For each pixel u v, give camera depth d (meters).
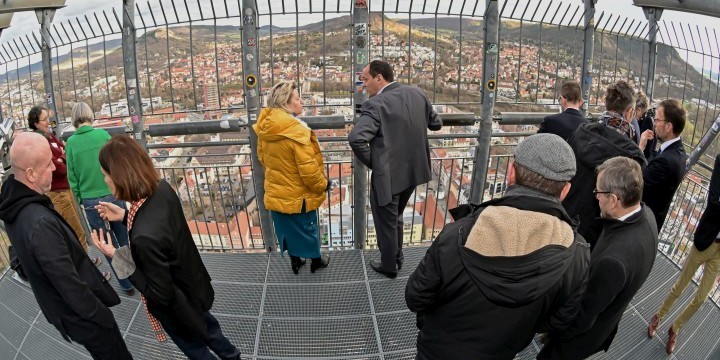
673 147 3.08
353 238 4.41
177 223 2.30
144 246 2.12
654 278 4.08
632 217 2.23
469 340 1.76
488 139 4.31
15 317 3.67
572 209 2.98
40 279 2.24
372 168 3.31
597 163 2.81
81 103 3.47
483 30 4.03
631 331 3.45
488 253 1.60
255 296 3.76
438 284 1.77
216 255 4.31
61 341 3.37
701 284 3.04
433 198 4.54
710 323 3.55
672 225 4.45
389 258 3.79
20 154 2.13
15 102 4.44
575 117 3.20
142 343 3.31
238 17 3.78
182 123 4.07
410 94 3.33
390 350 3.22
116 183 2.13
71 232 2.37
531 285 1.57
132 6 3.84
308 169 3.26
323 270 4.07
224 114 4.04
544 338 3.24
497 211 1.66
